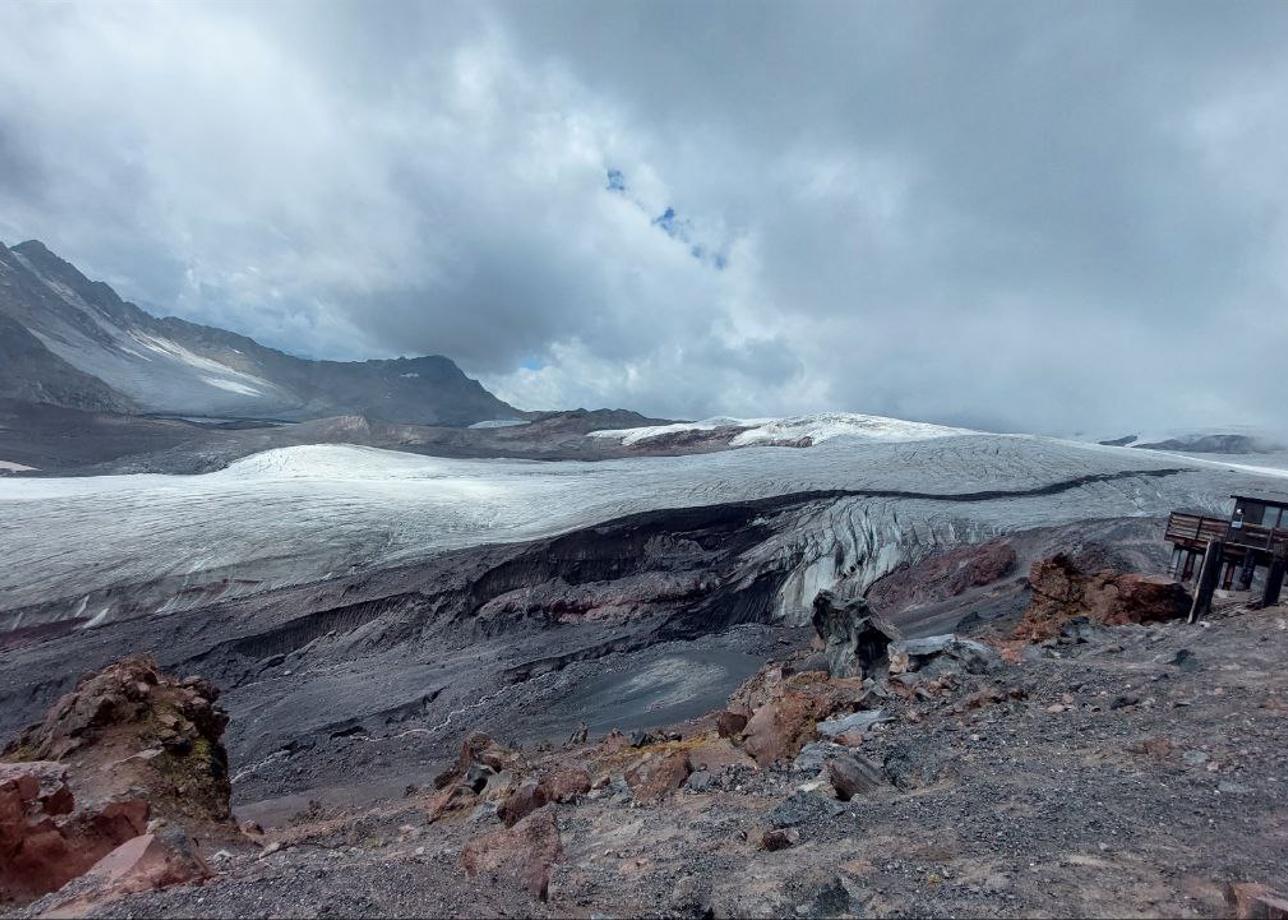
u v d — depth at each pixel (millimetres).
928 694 13477
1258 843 6254
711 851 7949
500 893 6523
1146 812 7164
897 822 7762
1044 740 10016
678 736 21203
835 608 24531
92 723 16719
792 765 11188
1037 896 5641
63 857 10602
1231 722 9570
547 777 13508
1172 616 18516
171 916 5926
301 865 8617
